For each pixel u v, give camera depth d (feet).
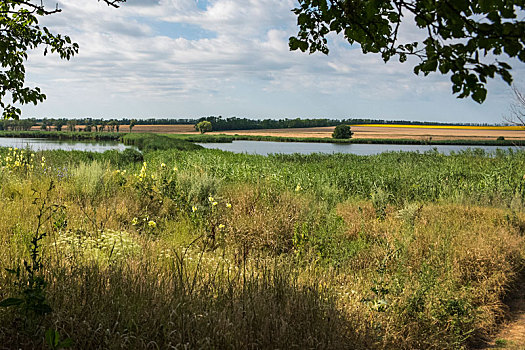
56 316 9.00
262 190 28.19
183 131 459.32
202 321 9.25
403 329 11.89
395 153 90.38
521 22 6.62
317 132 416.26
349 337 10.48
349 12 9.17
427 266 16.24
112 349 8.13
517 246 20.27
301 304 10.93
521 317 14.94
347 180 41.09
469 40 7.10
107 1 13.12
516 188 34.71
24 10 16.63
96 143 252.83
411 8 7.91
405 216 24.93
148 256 15.03
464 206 29.71
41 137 345.92
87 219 20.63
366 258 18.70
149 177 29.27
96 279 10.68
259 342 9.16
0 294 9.98
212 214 23.16
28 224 18.49
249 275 13.67
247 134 390.83
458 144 247.70
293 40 10.62
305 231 20.15
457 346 11.89
